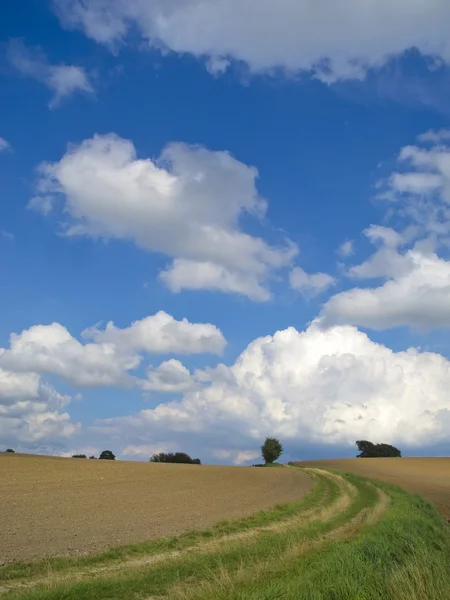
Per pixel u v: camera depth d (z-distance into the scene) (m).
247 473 60.97
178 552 18.19
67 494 31.11
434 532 23.84
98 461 58.41
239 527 23.97
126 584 12.58
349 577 11.45
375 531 19.36
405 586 10.79
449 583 11.23
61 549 17.56
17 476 37.09
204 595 11.06
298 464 119.81
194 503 32.38
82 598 11.52
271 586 10.69
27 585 13.15
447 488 66.69
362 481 63.69
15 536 19.08
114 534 20.73
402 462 118.44
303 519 27.59
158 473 49.22
